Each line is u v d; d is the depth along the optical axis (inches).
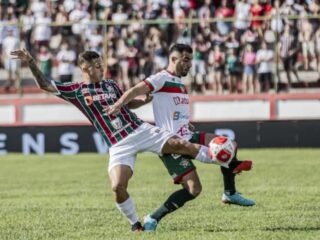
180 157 1132.5
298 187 1731.1
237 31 2731.3
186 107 1174.3
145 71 2773.1
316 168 2102.6
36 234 1186.0
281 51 2706.7
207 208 1429.6
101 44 2792.8
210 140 1161.4
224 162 1111.6
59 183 1924.2
